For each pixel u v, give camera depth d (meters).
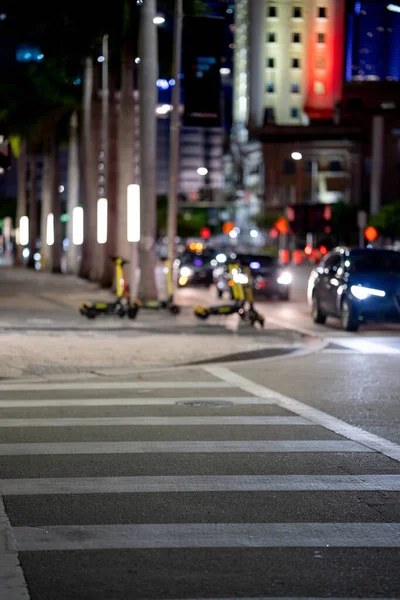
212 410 20.05
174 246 51.16
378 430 18.02
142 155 51.28
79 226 86.69
